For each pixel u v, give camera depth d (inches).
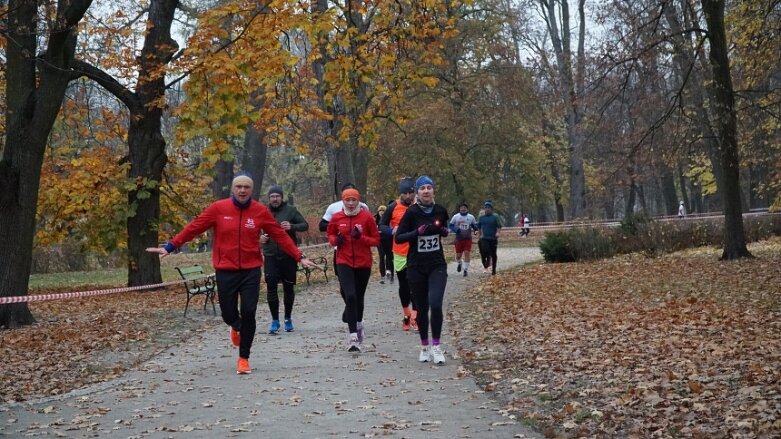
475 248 1557.6
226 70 575.8
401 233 371.2
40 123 569.9
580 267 915.4
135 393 319.0
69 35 581.6
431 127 1601.9
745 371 310.3
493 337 445.4
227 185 1729.8
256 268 362.9
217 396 308.8
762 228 1199.6
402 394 304.3
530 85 1649.9
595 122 992.2
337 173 1023.6
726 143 863.1
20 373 379.2
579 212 1905.8
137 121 800.9
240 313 364.5
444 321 529.0
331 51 651.5
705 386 286.4
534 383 317.4
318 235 1600.6
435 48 674.2
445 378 334.6
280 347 433.4
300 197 2630.4
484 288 738.2
